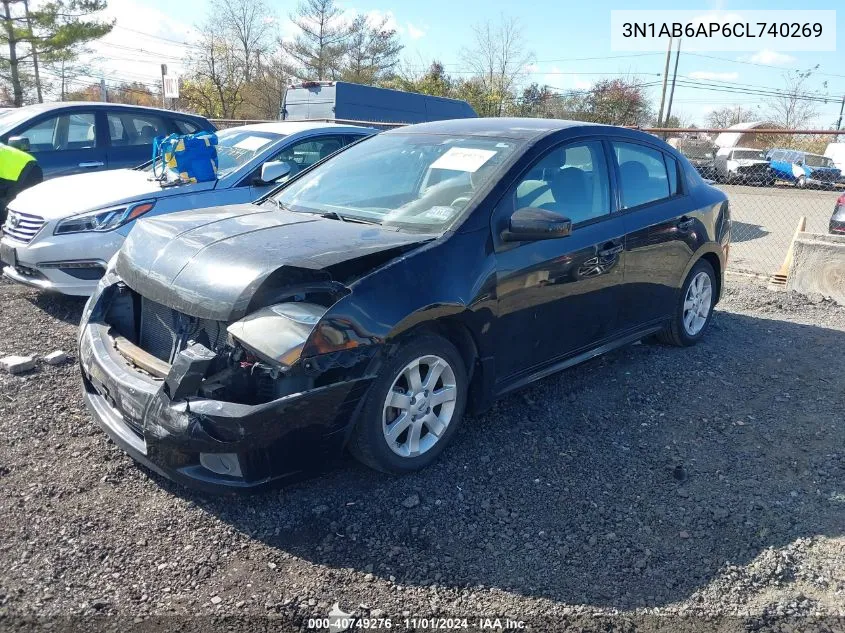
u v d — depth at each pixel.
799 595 2.69
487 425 3.97
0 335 5.23
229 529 2.97
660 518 3.16
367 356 2.98
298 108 16.78
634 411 4.26
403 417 3.27
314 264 2.97
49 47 31.48
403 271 3.16
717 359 5.22
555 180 4.05
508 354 3.74
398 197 3.92
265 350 2.78
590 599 2.64
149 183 6.11
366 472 3.43
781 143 31.03
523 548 2.92
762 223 15.39
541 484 3.40
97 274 5.63
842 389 4.72
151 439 2.90
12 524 2.92
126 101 46.91
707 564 2.85
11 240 5.80
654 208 4.73
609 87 40.91
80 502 3.10
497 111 39.88
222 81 45.44
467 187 3.75
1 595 2.51
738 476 3.54
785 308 6.85
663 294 4.91
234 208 4.16
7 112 8.49
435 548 2.89
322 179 4.42
